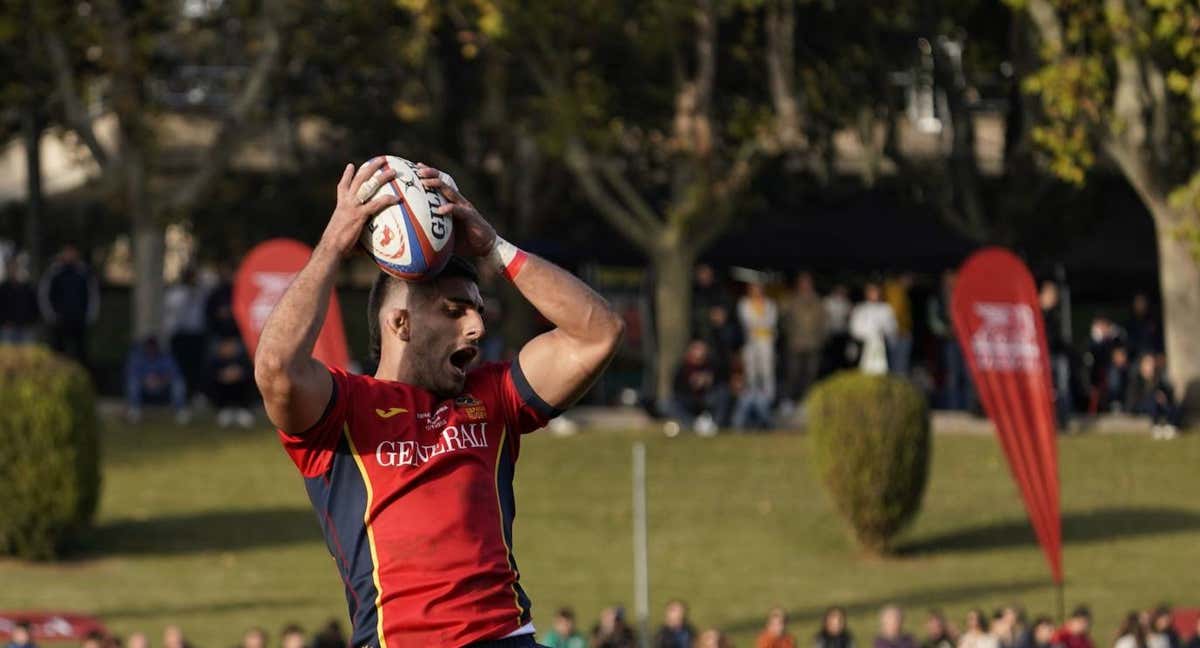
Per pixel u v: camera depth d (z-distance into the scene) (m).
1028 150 72.12
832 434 52.62
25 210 84.25
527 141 75.75
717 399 64.88
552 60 67.38
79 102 68.94
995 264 42.84
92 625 43.72
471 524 10.34
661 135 75.62
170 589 48.41
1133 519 55.28
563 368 10.72
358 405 10.35
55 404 51.06
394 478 10.30
